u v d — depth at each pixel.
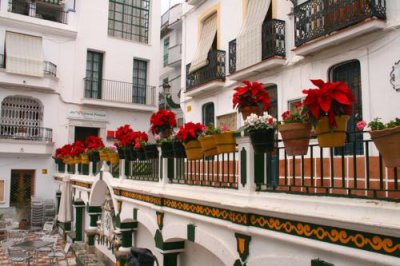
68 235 15.00
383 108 6.97
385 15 7.00
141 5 22.56
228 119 11.24
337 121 3.74
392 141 3.27
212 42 12.08
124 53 21.48
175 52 21.55
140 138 8.58
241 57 10.47
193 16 13.54
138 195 8.52
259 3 10.20
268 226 4.56
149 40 22.44
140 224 9.41
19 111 18.80
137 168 9.04
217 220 5.52
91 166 12.59
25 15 18.73
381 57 7.05
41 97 19.02
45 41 19.27
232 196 5.18
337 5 7.65
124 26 21.91
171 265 7.61
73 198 15.19
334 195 3.79
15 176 18.56
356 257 3.48
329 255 3.83
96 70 20.94
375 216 3.36
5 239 14.06
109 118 20.88
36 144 18.44
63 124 19.56
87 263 10.59
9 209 17.48
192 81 12.77
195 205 6.19
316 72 8.34
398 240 3.15
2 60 18.25
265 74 9.80
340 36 7.50
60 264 12.73
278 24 9.25
